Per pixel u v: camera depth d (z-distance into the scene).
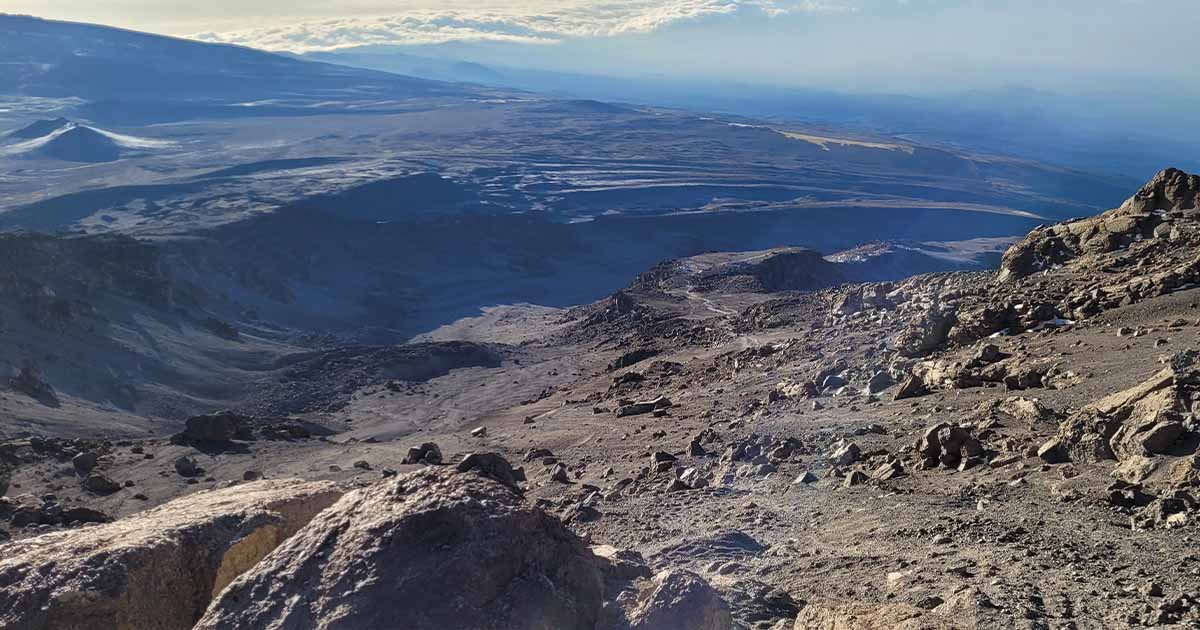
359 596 6.61
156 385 102.12
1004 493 16.44
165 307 133.12
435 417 76.75
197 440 55.72
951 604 10.08
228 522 8.55
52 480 46.62
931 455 20.11
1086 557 11.91
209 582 8.20
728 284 126.81
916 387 28.66
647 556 15.86
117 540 8.10
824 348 43.72
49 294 107.00
